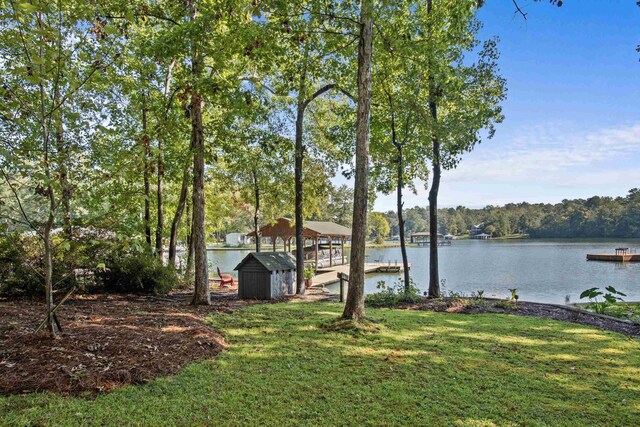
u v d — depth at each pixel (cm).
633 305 1010
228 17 781
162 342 501
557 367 484
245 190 1767
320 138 1402
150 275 1056
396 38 945
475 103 1080
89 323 571
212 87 764
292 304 973
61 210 474
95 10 445
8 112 434
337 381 416
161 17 882
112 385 371
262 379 415
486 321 777
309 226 2678
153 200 1462
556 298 1634
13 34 399
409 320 764
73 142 457
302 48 974
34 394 339
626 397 391
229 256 4609
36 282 849
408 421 330
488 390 403
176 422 313
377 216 6153
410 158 1162
